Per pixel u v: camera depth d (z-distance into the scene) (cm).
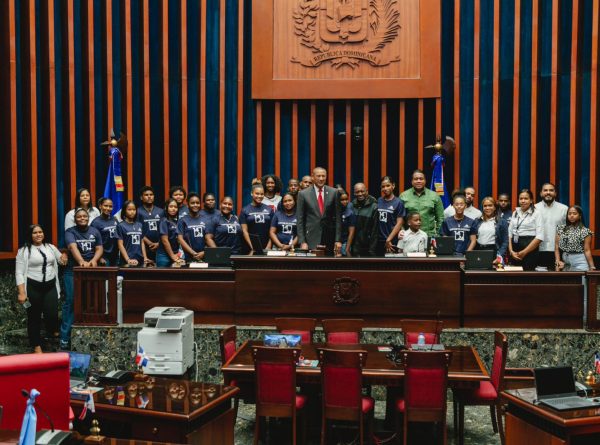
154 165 1055
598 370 548
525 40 1027
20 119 947
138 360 611
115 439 408
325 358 551
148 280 751
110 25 1012
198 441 462
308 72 1052
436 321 652
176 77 1060
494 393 581
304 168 1077
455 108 1039
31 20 942
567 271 725
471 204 912
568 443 446
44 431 363
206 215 880
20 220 941
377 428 637
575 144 998
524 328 725
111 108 1015
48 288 795
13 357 393
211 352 727
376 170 1080
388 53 1042
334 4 1046
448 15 1057
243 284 740
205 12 1055
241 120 1065
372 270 732
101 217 825
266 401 560
